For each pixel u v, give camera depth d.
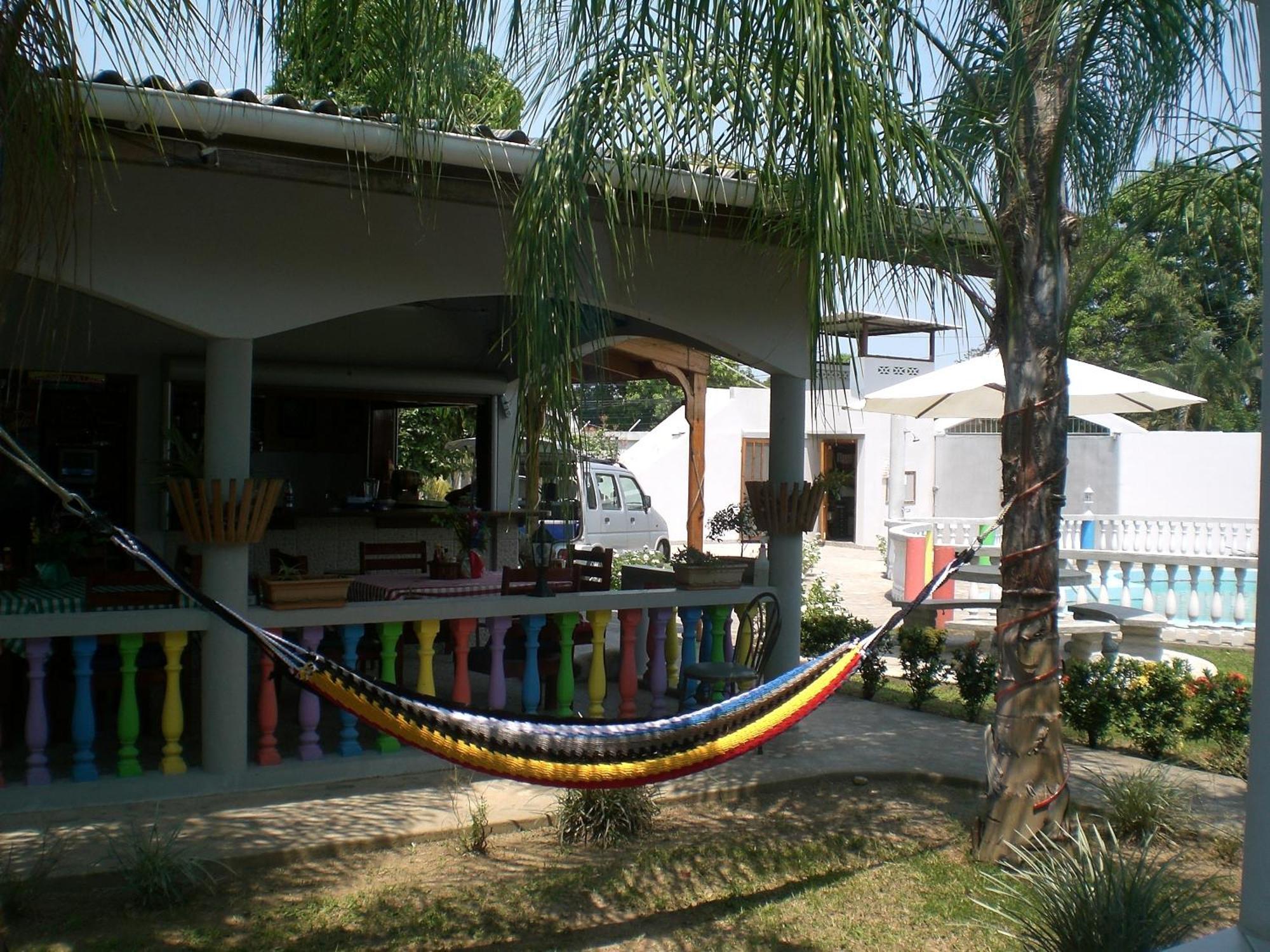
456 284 6.26
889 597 15.30
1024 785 5.39
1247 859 3.06
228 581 5.87
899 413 12.99
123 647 5.80
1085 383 11.02
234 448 5.78
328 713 7.48
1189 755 7.73
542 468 4.11
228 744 5.99
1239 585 13.73
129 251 5.45
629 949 4.46
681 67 4.14
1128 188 5.55
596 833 5.63
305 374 10.42
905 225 4.33
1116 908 4.19
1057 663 5.46
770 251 6.95
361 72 4.80
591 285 4.42
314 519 10.16
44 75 3.45
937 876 5.28
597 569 7.79
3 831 5.30
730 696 7.40
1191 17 5.00
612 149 4.31
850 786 6.75
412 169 4.99
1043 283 5.30
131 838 5.24
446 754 4.07
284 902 4.76
